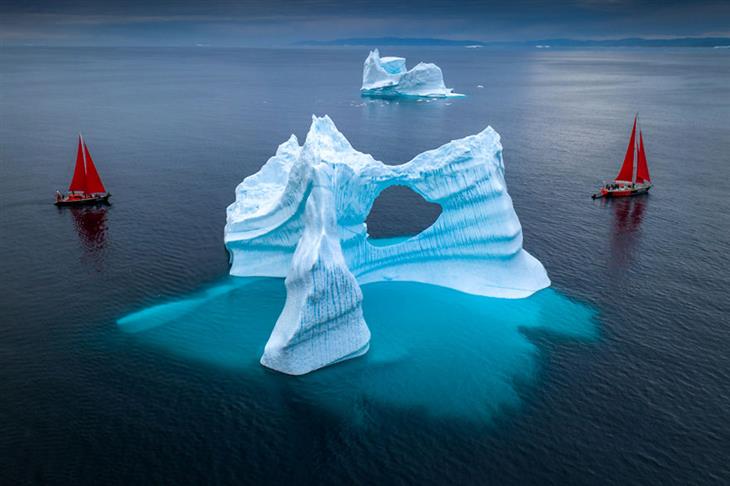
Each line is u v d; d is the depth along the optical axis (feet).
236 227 182.29
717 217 239.50
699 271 188.24
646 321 156.76
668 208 251.39
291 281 133.59
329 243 134.92
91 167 244.63
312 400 122.93
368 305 159.84
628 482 103.14
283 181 201.05
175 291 170.19
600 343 145.79
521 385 128.88
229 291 169.78
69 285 173.68
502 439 112.57
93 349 140.15
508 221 169.89
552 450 110.11
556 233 221.87
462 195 168.25
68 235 213.46
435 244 173.78
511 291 169.37
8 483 101.09
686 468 106.42
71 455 107.45
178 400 122.31
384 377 130.52
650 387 129.08
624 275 185.06
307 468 105.29
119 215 235.20
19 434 112.27
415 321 152.97
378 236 217.36
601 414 120.16
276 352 131.03
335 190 146.41
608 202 259.80
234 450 109.19
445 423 116.67
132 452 108.27
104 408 119.65
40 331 147.95
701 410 121.90
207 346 141.79
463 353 139.85
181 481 102.17
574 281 180.34
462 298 164.86
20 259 191.93
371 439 112.27
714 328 153.48
